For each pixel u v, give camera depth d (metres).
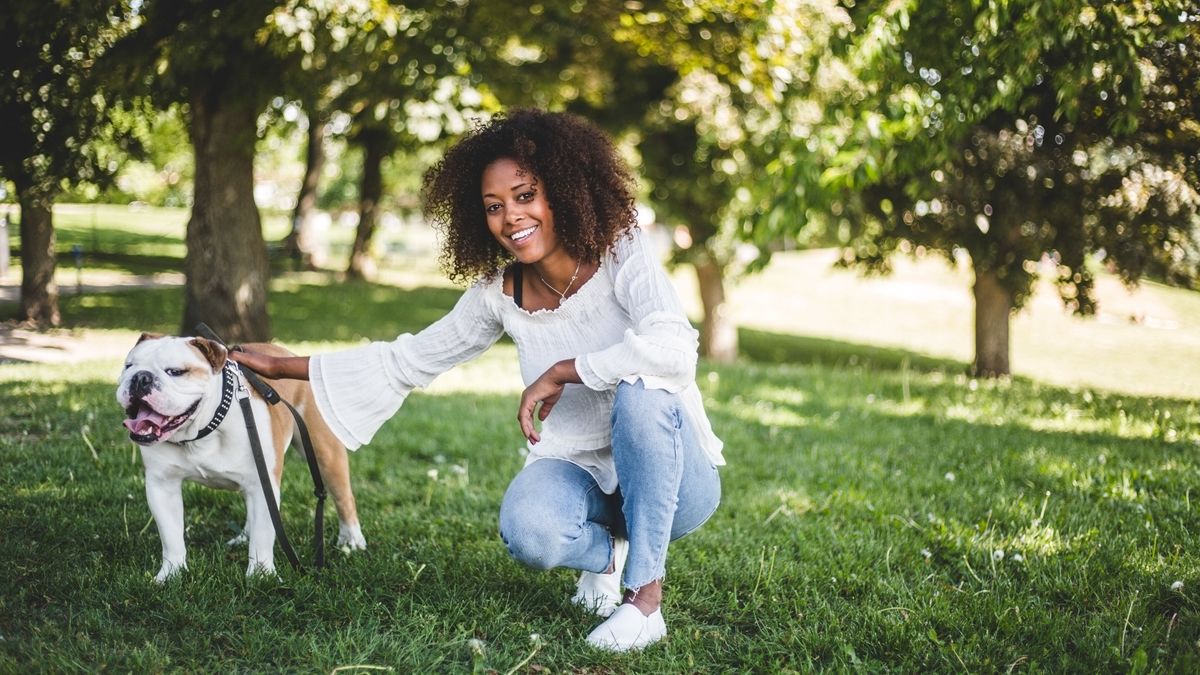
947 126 6.00
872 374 9.41
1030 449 5.28
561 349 2.87
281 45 7.45
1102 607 3.01
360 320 15.83
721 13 9.52
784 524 4.05
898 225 10.77
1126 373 15.36
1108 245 9.45
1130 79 5.26
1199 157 6.78
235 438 3.04
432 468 5.01
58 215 20.78
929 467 5.10
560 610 3.01
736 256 13.89
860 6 6.32
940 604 3.01
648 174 13.64
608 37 11.12
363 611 2.89
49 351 9.77
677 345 2.60
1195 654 2.62
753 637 2.90
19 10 6.58
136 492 4.06
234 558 3.44
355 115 10.83
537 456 2.89
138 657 2.47
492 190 2.71
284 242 26.66
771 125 11.36
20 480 4.18
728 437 5.89
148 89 8.06
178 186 24.48
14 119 7.94
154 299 15.40
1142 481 4.52
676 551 3.62
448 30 9.44
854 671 2.62
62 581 2.97
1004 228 9.73
